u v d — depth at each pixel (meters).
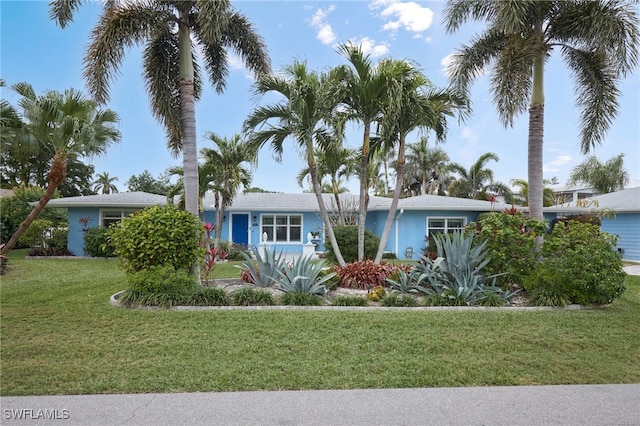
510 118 9.58
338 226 13.84
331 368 4.46
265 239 17.94
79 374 4.20
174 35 10.01
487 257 8.28
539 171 9.56
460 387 4.05
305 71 9.66
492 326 6.06
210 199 20.84
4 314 6.64
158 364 4.50
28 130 11.23
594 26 8.95
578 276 7.50
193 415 3.39
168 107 10.14
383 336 5.54
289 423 3.28
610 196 22.45
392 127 9.41
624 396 3.85
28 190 21.95
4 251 11.52
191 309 6.91
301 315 6.52
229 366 4.48
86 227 17.89
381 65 9.45
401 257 18.78
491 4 9.75
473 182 31.56
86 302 7.59
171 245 7.51
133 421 3.28
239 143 16.11
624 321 6.50
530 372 4.44
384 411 3.51
